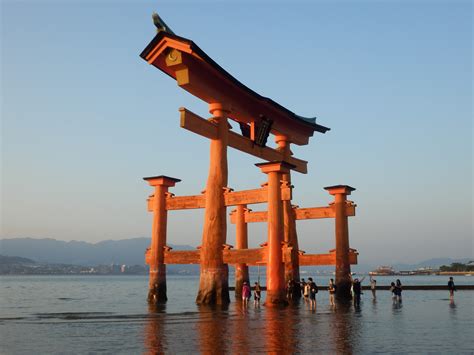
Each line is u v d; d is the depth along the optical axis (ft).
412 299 130.21
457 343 50.78
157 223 109.29
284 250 96.37
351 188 128.77
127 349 46.47
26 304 126.41
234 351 45.06
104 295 189.57
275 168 96.53
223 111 106.83
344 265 124.67
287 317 77.05
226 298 100.27
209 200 102.06
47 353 44.39
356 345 48.98
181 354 43.60
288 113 129.70
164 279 110.63
